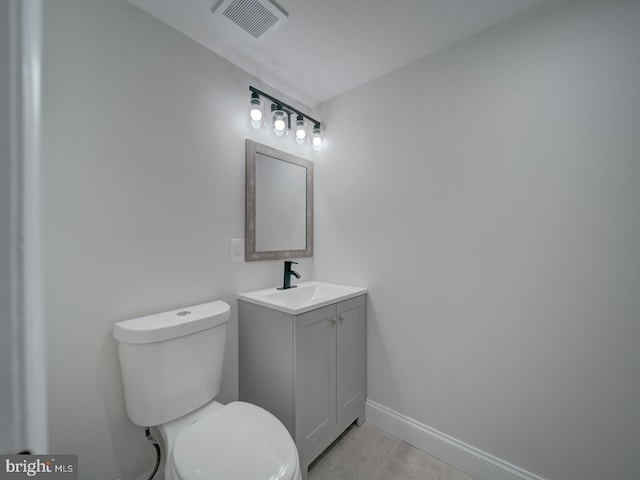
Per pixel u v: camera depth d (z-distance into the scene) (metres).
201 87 1.50
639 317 1.07
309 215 2.11
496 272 1.36
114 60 1.20
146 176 1.29
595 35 1.14
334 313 1.57
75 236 1.10
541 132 1.25
